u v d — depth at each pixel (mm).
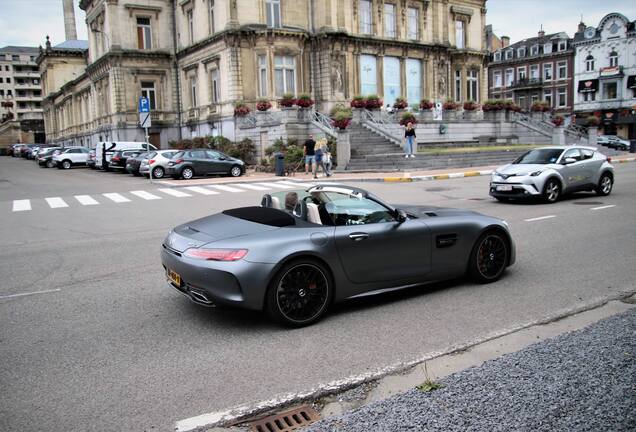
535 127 37750
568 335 4531
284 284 5094
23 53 128500
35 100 129750
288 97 28500
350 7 35750
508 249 6711
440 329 5047
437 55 40875
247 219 5605
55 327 5316
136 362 4418
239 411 3551
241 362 4379
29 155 55188
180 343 4828
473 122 35625
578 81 62188
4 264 8289
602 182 14508
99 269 7832
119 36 40312
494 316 5383
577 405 3318
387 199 15055
